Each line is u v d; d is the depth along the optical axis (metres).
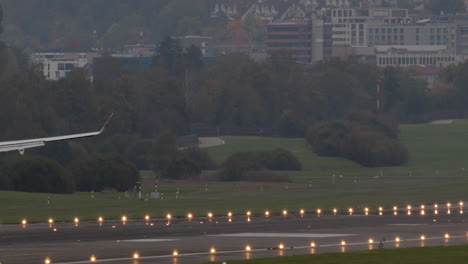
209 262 169.75
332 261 170.25
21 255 180.75
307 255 178.88
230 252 187.25
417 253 183.12
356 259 173.38
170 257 178.12
